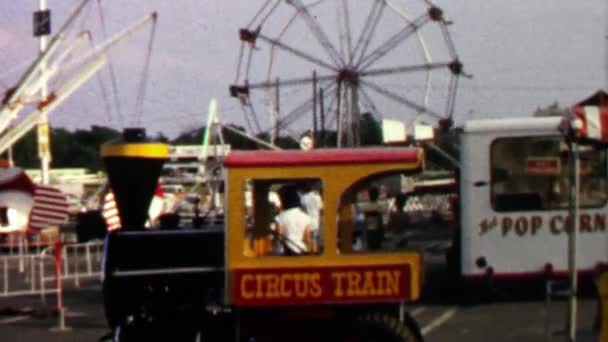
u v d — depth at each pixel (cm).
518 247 1758
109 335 1178
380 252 1080
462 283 1822
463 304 1761
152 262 1115
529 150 1758
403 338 1075
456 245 1881
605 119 1169
